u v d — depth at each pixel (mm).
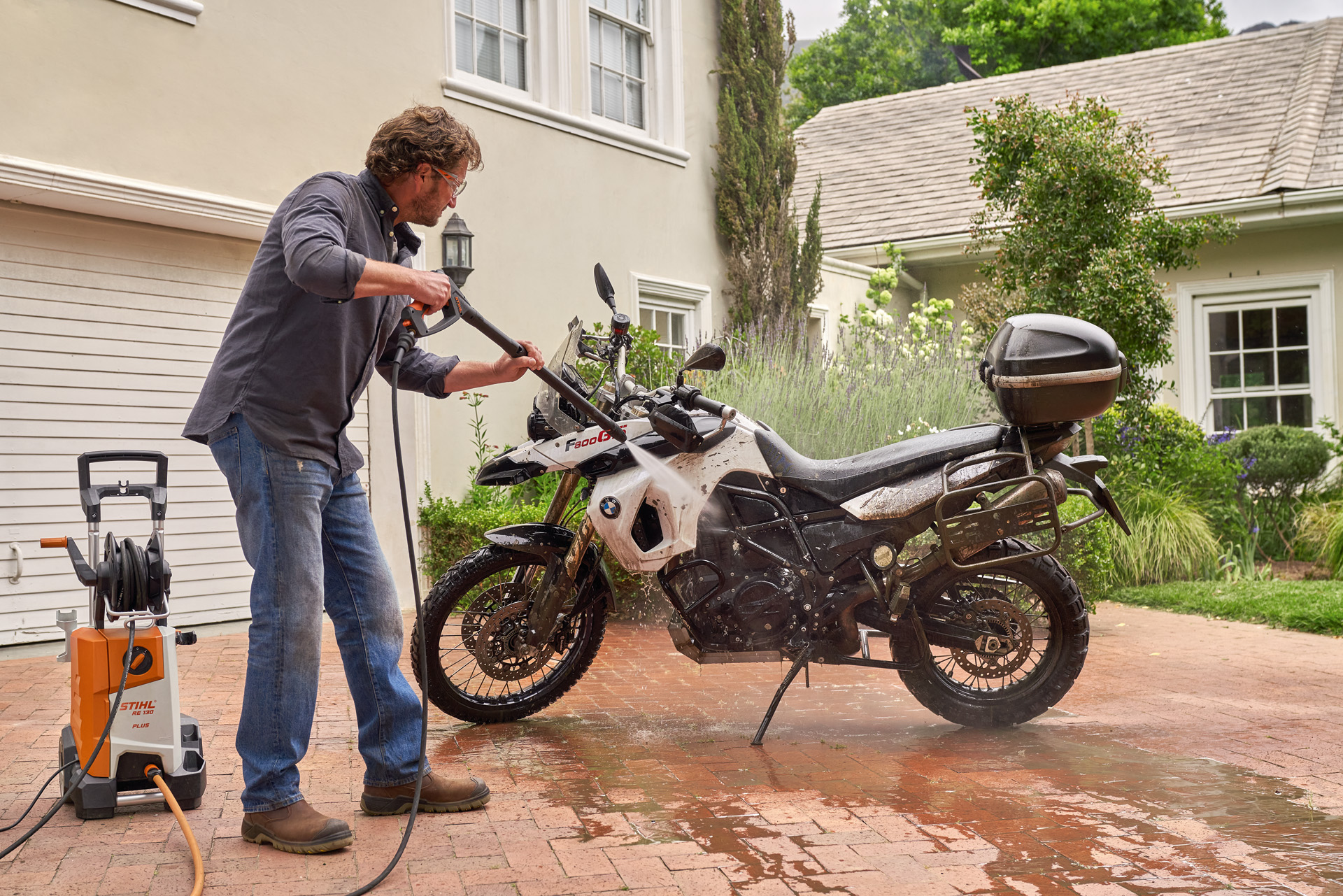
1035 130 8961
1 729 3939
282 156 6684
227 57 6379
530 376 8188
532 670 4102
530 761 3541
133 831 2812
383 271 2535
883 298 11289
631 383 3908
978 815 2957
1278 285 11531
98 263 5879
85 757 2906
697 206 10094
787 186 10656
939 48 33031
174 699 2979
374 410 7191
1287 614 6383
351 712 4227
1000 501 3717
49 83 5555
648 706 4406
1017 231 9305
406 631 5965
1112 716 4207
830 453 7039
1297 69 13469
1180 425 10172
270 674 2670
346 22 7086
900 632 3930
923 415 7477
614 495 3730
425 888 2434
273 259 2658
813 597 3805
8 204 5527
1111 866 2562
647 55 9867
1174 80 14461
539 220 8438
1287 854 2637
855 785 3250
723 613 3814
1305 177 11234
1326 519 8734
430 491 7457
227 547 6430
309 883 2457
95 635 2912
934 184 14258
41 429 5641
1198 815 2949
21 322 5574
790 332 8898
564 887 2441
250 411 2650
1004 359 3691
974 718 3975
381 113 7316
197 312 6312
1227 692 4645
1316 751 3646
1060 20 28312
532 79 8656
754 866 2574
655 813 2984
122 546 3000
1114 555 7832
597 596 4176
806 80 33688
